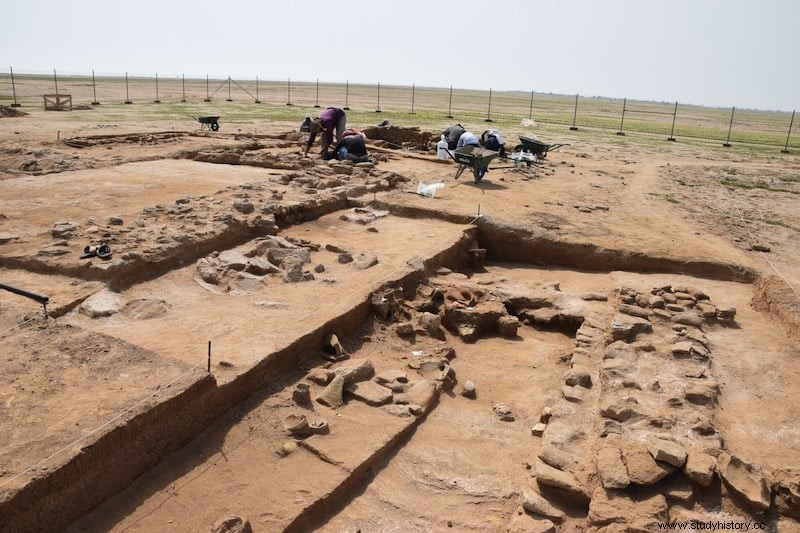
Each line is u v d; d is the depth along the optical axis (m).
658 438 4.98
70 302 6.63
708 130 49.06
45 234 8.71
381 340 7.13
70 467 3.87
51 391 4.64
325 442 5.10
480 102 84.56
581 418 5.68
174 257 8.16
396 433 5.37
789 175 21.64
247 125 29.27
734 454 5.04
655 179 19.03
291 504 4.38
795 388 6.30
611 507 4.34
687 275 9.98
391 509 4.66
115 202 11.16
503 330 7.96
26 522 3.64
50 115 30.52
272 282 7.98
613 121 52.34
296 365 6.15
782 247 11.44
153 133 22.12
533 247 10.86
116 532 3.99
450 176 16.38
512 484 5.03
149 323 6.49
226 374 5.39
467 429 5.77
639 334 7.21
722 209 14.84
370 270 8.52
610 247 10.48
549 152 24.48
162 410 4.58
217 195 11.57
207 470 4.64
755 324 8.00
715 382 6.12
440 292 8.36
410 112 44.78
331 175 14.72
